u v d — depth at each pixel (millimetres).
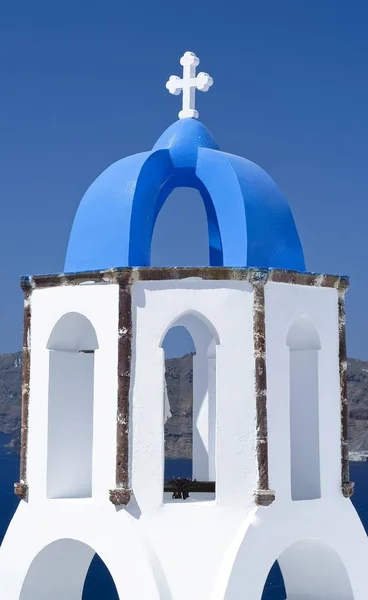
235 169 17109
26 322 17453
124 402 16094
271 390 16406
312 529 16844
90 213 17281
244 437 16172
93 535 16203
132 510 16000
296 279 16875
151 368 16141
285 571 18328
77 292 16734
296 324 17516
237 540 15906
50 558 17125
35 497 17062
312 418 17484
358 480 160875
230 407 16188
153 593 15469
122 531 15906
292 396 17766
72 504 16547
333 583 17797
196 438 19406
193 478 19312
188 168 17609
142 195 17000
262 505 16109
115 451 16109
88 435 17672
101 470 16250
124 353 16141
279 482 16438
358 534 17484
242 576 15703
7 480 162250
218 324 16219
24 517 17062
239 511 16109
